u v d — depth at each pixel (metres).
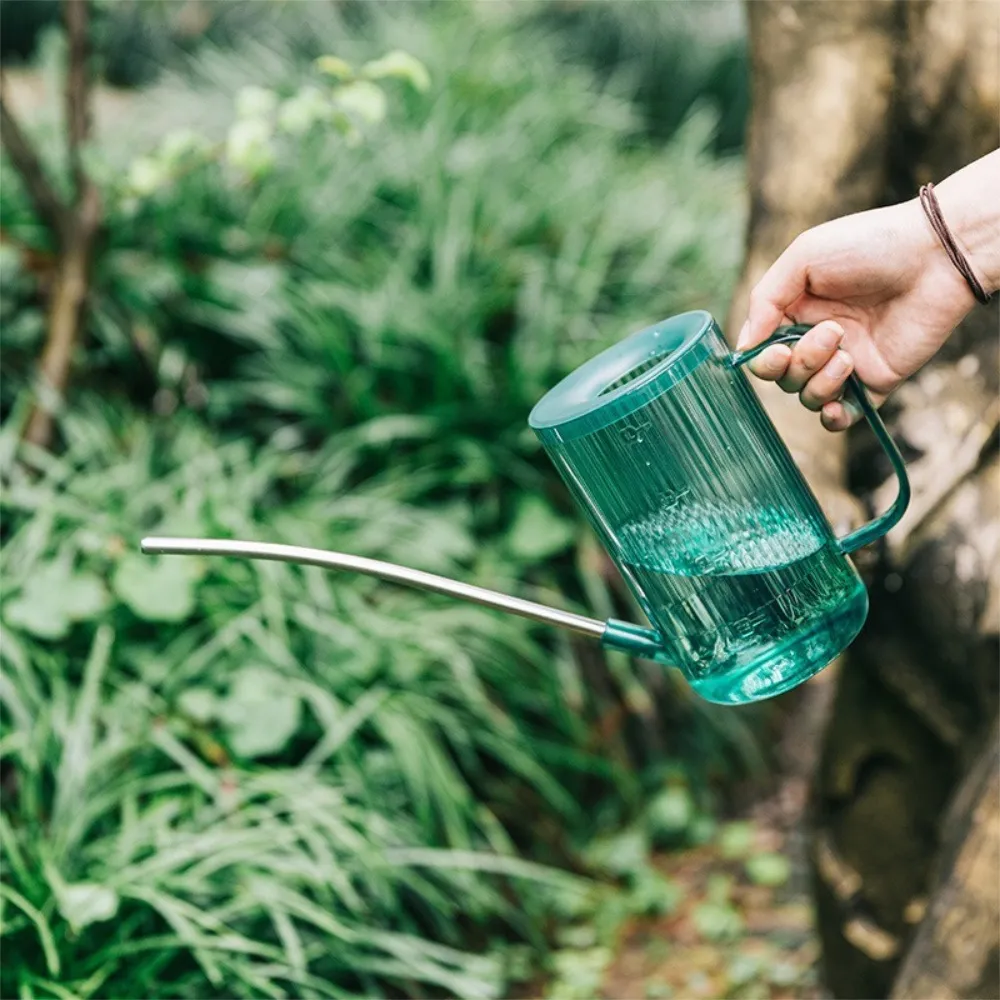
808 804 1.78
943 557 1.46
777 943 2.34
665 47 5.29
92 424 2.55
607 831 2.59
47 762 1.99
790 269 1.14
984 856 1.31
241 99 2.26
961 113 1.43
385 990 2.12
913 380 1.51
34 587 2.10
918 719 1.59
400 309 2.76
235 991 1.84
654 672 2.71
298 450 2.75
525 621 2.57
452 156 3.22
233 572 2.25
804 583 1.05
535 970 2.29
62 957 1.74
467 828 2.35
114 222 2.85
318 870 1.88
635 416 1.02
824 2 1.46
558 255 3.10
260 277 2.82
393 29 3.91
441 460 2.72
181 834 1.89
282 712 2.08
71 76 2.51
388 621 2.30
